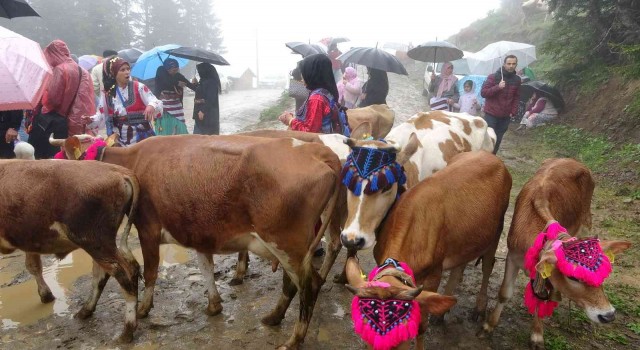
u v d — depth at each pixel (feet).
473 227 12.29
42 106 22.34
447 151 17.57
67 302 15.19
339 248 15.42
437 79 51.55
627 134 31.83
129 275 13.07
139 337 13.41
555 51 42.78
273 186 11.93
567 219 13.70
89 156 13.98
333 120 16.83
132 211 13.11
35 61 18.78
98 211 12.59
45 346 12.99
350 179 11.48
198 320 14.23
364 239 11.28
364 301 8.42
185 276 16.88
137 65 35.27
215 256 18.57
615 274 17.10
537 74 54.03
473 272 17.66
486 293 14.40
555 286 10.90
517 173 30.32
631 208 22.97
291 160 12.15
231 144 12.59
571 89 42.86
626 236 19.95
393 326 8.11
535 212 12.55
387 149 11.56
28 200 12.48
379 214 11.59
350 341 13.32
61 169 12.61
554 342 13.15
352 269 9.36
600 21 39.19
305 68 16.43
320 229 12.67
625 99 35.12
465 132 18.79
